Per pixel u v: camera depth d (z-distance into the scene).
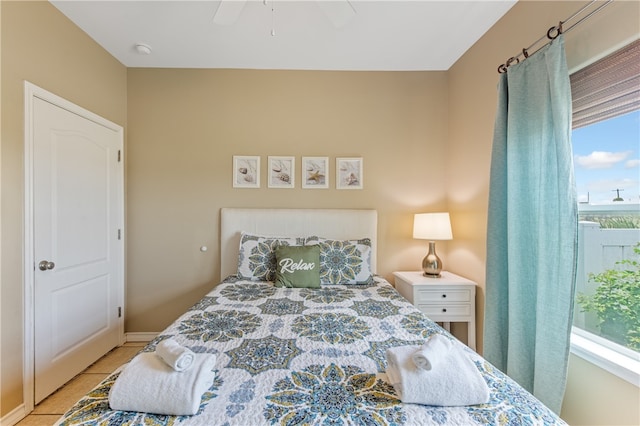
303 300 1.84
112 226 2.54
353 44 2.36
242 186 2.75
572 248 1.39
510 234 1.73
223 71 2.75
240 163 2.75
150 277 2.73
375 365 1.07
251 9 1.94
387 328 1.40
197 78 2.74
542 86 1.56
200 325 1.43
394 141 2.80
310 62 2.65
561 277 1.43
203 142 2.74
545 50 1.54
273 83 2.77
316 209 2.73
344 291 2.07
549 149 1.52
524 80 1.69
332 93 2.79
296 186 2.78
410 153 2.80
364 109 2.79
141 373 0.89
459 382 0.87
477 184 2.34
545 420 0.80
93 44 2.30
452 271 2.71
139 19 2.06
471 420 0.79
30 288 1.76
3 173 1.63
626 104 1.29
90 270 2.28
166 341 1.00
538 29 1.73
